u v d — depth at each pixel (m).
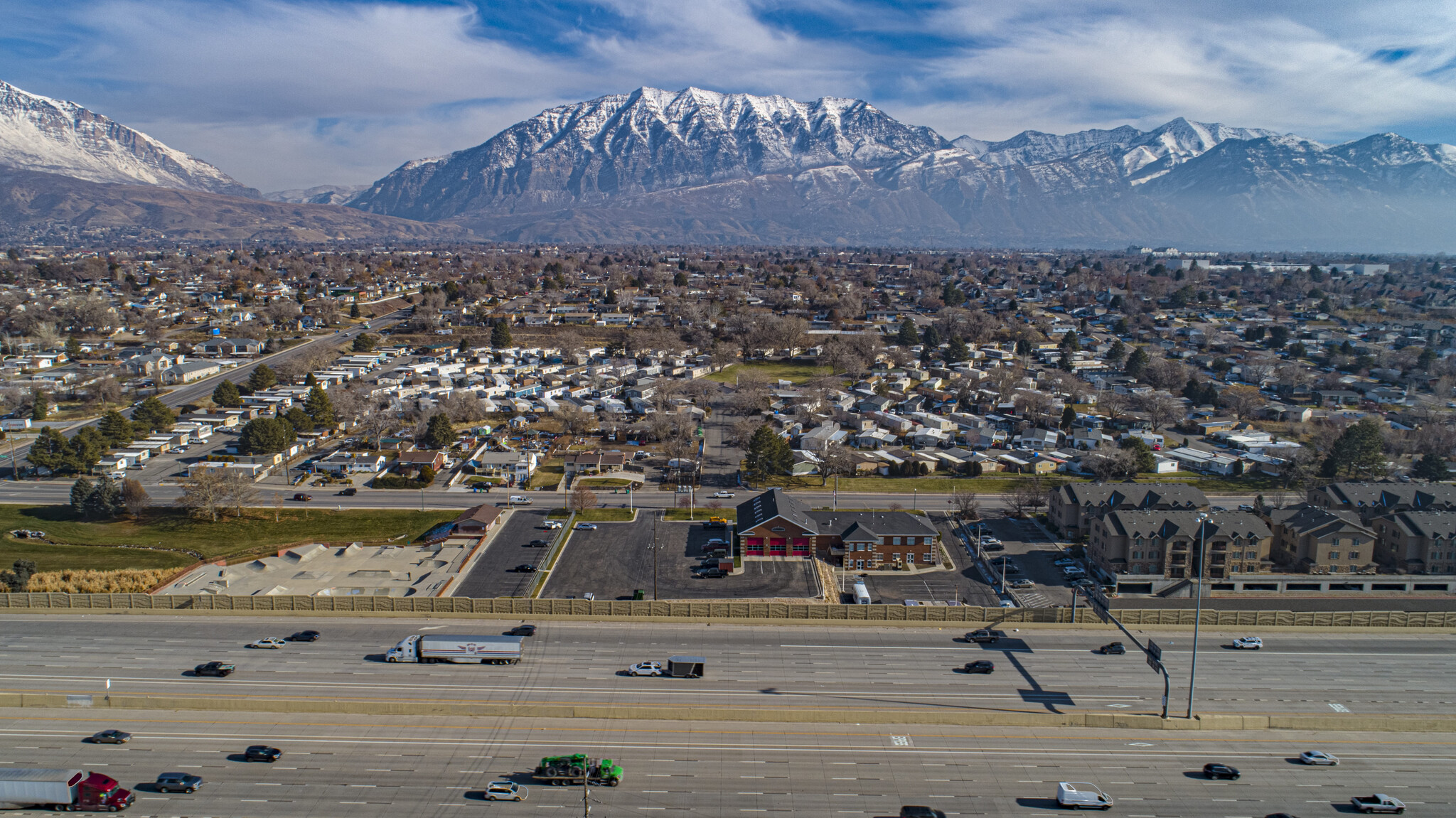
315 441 181.12
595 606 97.81
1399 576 115.75
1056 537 134.25
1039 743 73.38
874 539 121.06
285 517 138.38
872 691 81.19
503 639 85.44
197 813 62.53
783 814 63.09
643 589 110.38
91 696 76.94
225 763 68.75
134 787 65.44
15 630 92.19
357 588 111.56
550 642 90.94
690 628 95.19
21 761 68.38
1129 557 116.69
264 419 167.38
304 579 114.06
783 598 107.94
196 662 85.38
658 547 125.31
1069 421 192.75
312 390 192.50
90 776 63.19
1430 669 87.25
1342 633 95.38
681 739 73.12
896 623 96.50
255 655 87.06
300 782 66.31
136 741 71.56
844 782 67.38
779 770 68.88
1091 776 68.69
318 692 79.62
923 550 122.00
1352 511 129.12
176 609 97.81
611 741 72.75
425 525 135.62
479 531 129.50
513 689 80.69
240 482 139.12
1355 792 67.00
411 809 63.22
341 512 140.50
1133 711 78.12
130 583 112.00
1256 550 118.12
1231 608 109.50
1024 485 156.88
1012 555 126.62
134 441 172.50
